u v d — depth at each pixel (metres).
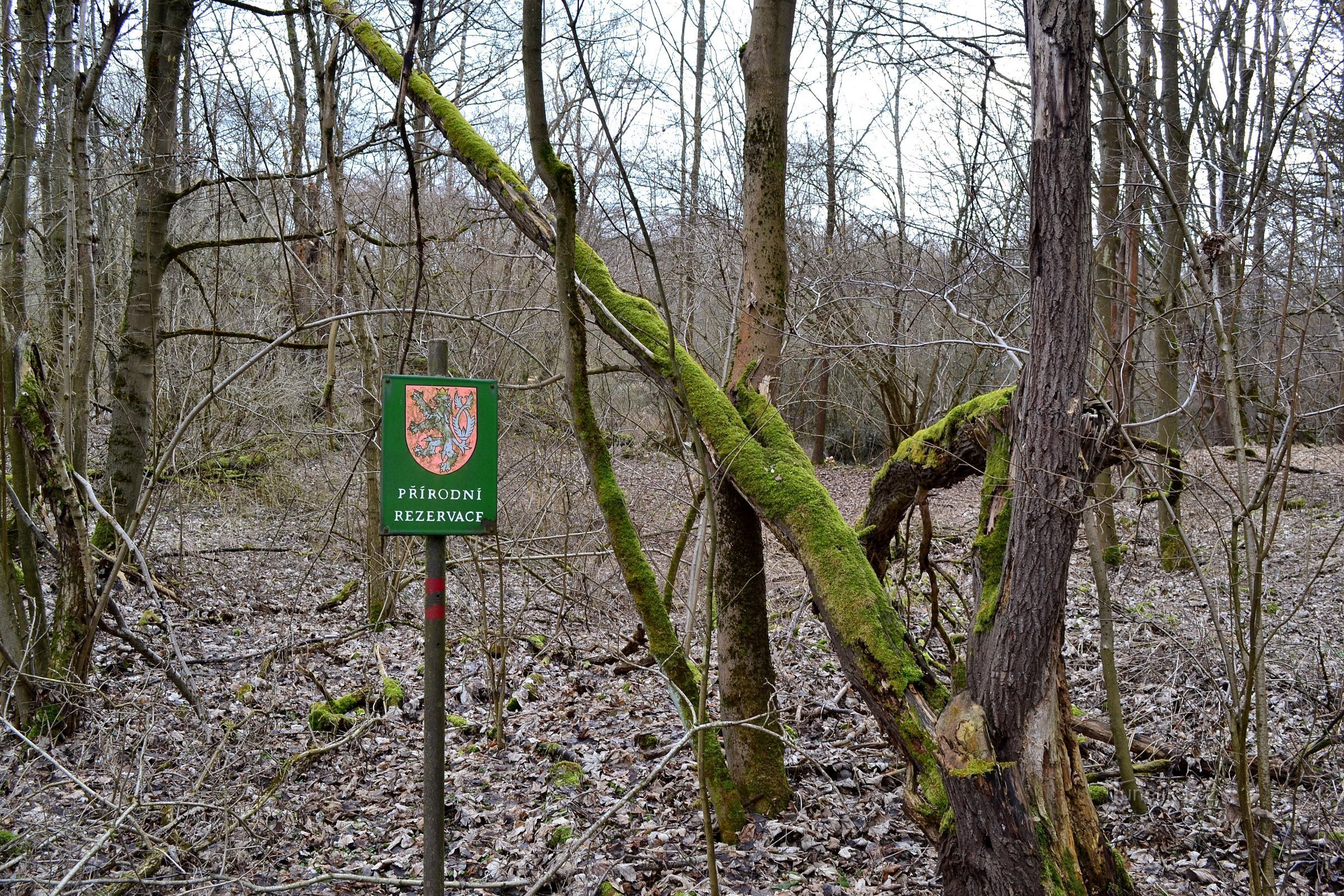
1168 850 4.39
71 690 5.34
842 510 10.81
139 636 7.26
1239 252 3.91
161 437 8.66
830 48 8.07
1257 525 8.46
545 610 7.84
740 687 4.66
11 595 5.39
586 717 6.36
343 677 7.07
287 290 10.09
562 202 3.77
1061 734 3.25
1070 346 2.97
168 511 10.23
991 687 3.10
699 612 6.27
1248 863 3.40
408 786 5.27
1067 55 2.92
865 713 6.10
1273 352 5.26
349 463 10.70
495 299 8.57
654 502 8.68
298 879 4.18
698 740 3.54
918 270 8.21
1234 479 8.58
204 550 9.62
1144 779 5.05
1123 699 5.92
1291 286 3.44
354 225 7.77
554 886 4.11
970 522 11.28
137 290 7.81
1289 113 3.86
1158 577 8.57
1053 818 3.02
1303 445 9.48
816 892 3.96
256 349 10.82
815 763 4.54
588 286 4.62
